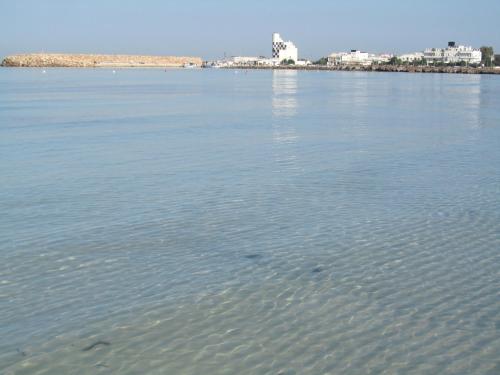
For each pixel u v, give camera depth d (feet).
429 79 470.39
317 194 60.08
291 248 44.11
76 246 44.32
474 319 32.89
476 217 51.96
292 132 110.93
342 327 32.01
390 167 74.02
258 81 416.26
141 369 28.14
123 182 65.51
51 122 128.77
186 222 50.39
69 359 28.86
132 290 36.58
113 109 166.30
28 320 32.68
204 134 107.76
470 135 105.40
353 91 274.98
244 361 28.81
